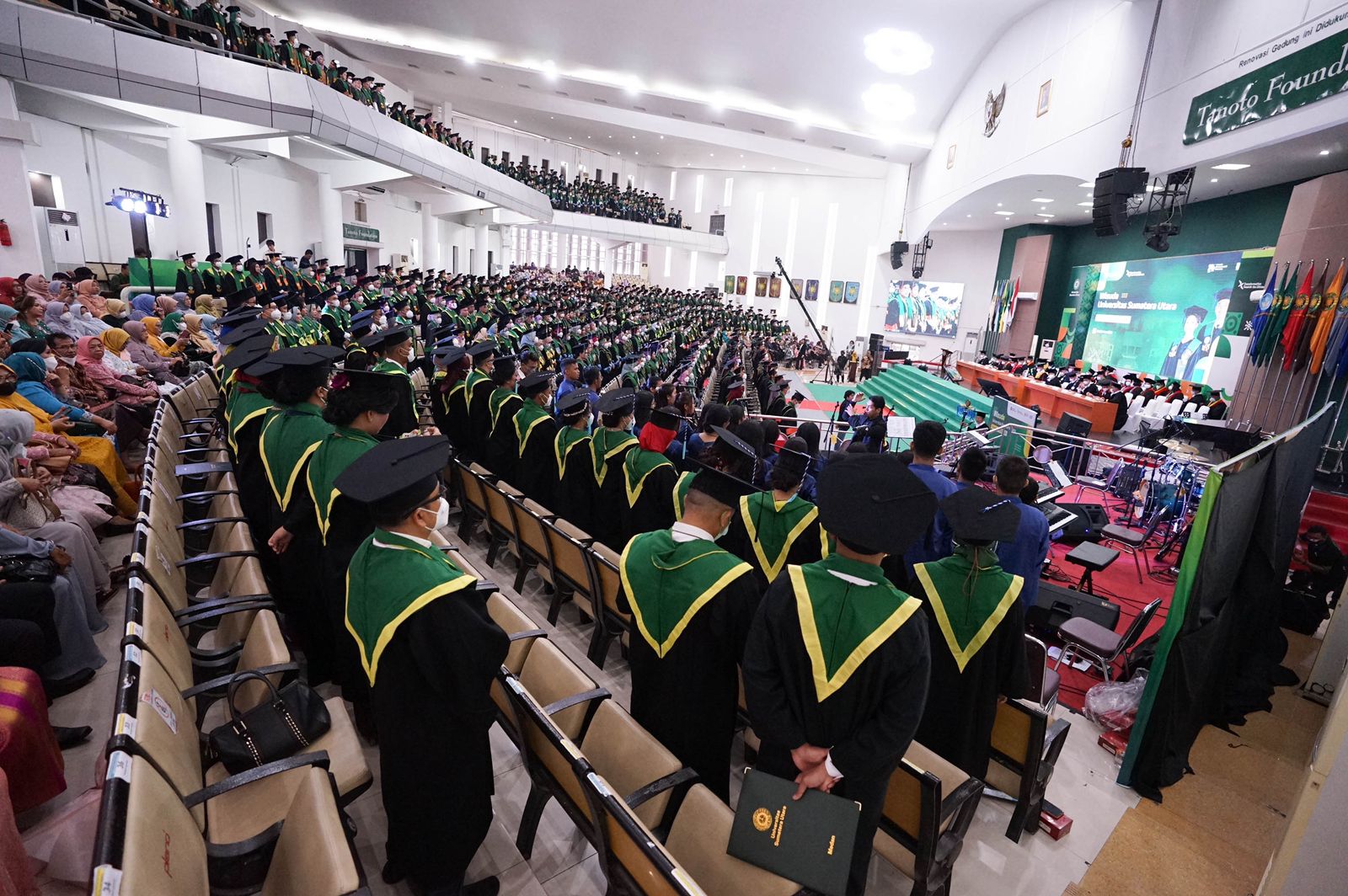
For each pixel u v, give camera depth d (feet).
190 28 33.30
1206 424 29.25
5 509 9.94
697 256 120.98
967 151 55.06
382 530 5.95
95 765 7.78
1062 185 43.93
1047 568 20.01
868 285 109.91
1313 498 22.84
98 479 13.80
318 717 6.73
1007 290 71.51
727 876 5.65
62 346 17.13
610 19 53.78
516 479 17.85
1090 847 9.15
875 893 7.88
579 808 6.66
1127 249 54.95
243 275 39.14
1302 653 16.12
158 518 9.29
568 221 93.45
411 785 6.15
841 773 5.60
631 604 7.17
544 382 16.30
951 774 7.19
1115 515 26.78
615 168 118.32
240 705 7.64
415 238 80.02
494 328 46.24
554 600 12.55
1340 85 21.80
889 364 77.77
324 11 58.90
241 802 6.18
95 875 3.51
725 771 7.75
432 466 5.93
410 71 73.20
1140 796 10.37
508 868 7.41
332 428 9.79
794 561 9.68
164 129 40.78
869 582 5.55
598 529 14.89
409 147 48.44
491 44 62.18
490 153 98.32
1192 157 29.32
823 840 5.23
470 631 5.68
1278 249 35.35
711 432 15.99
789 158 97.04
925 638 5.54
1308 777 6.66
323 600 9.50
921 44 50.14
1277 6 24.75
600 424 14.44
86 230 40.83
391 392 8.82
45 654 8.36
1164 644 10.01
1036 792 8.96
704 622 6.88
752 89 63.67
